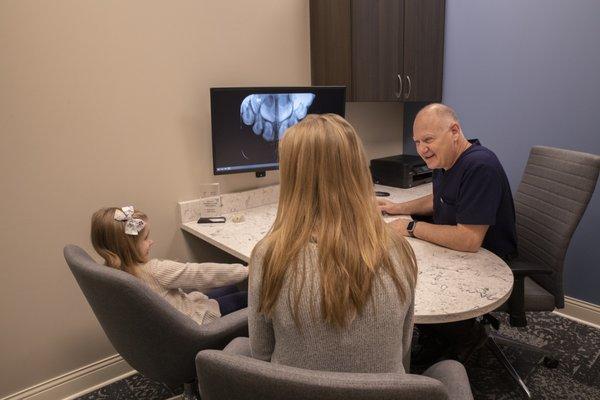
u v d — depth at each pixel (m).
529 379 2.02
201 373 0.76
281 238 0.83
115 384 2.11
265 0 2.33
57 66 1.77
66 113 1.83
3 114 1.69
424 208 2.07
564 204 1.78
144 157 2.07
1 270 1.78
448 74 2.87
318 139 0.83
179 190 2.21
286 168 0.86
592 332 2.42
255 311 0.87
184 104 2.14
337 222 0.82
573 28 2.29
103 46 1.87
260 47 2.36
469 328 1.83
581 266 2.51
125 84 1.95
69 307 1.98
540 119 2.51
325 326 0.80
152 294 1.25
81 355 2.06
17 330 1.87
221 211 2.31
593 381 2.00
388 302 0.82
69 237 1.92
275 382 0.68
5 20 1.64
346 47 2.36
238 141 2.18
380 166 2.80
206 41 2.16
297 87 2.26
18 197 1.77
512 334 2.41
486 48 2.65
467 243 1.58
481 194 1.60
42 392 1.96
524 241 2.03
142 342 1.31
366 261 0.80
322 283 0.78
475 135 2.82
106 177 1.97
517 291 1.64
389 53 2.50
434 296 1.27
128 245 1.53
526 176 2.09
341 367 0.83
